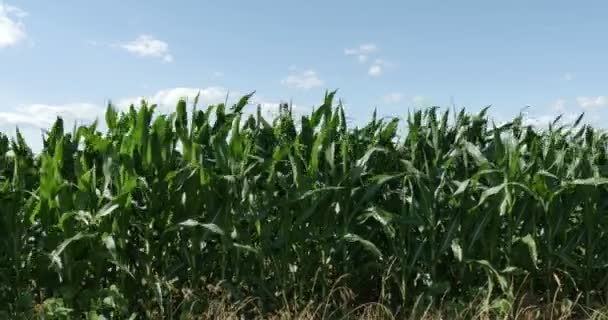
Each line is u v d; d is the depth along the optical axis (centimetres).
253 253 574
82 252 528
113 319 538
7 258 529
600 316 558
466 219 578
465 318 563
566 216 593
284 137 631
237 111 659
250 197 566
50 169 513
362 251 612
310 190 554
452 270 596
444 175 582
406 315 577
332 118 611
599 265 605
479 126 643
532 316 557
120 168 538
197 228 550
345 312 560
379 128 653
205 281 607
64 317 504
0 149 621
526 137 655
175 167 576
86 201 515
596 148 703
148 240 543
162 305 528
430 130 629
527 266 586
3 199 520
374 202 627
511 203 568
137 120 546
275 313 562
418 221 568
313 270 601
